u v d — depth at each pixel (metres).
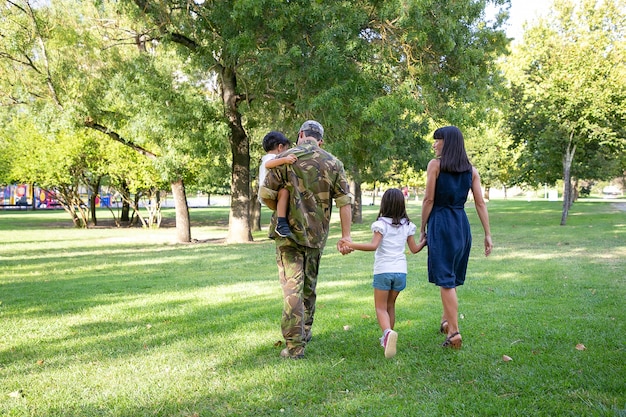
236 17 14.25
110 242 21.05
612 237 16.22
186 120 16.59
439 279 4.35
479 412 3.09
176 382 3.66
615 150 24.72
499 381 3.58
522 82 24.59
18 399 3.38
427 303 6.27
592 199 65.50
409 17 13.36
